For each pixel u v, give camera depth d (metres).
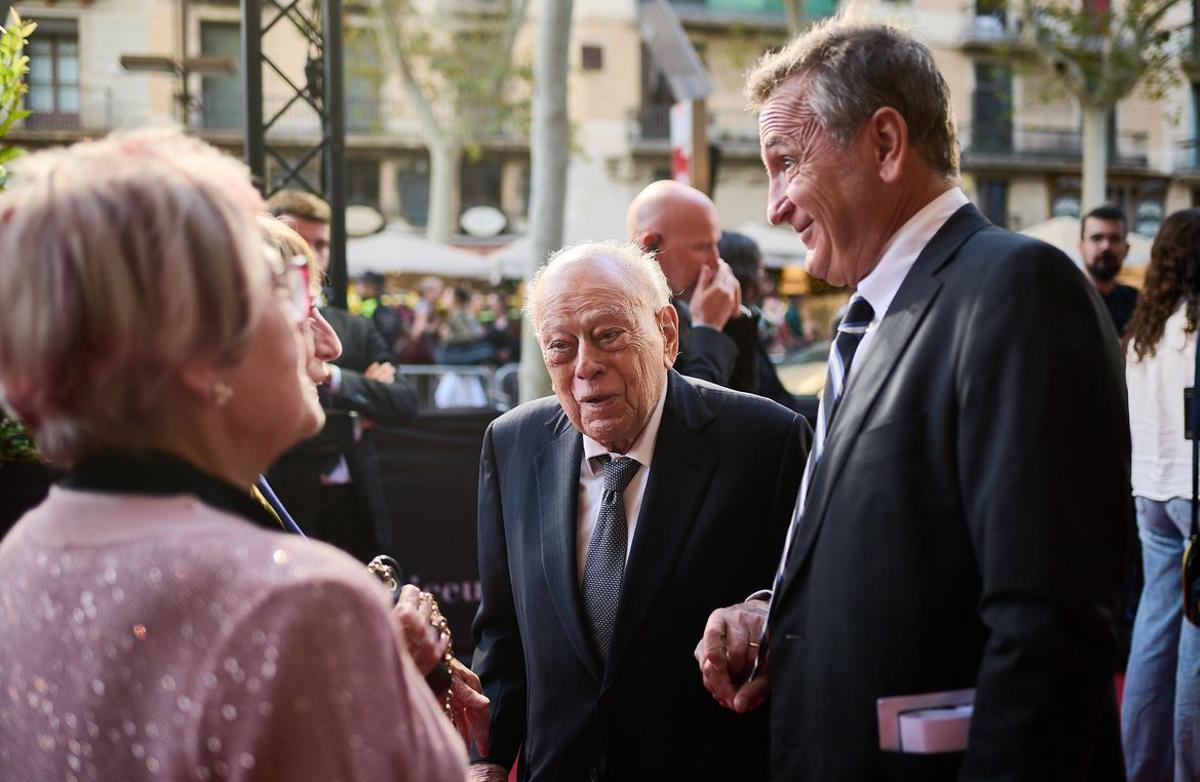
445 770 0.85
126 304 0.81
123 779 0.77
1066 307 1.18
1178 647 2.96
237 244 0.86
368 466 3.59
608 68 26.08
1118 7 18.61
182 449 0.87
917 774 1.19
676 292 2.79
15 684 0.82
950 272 1.27
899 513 1.23
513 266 17.58
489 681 1.90
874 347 1.31
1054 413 1.14
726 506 1.75
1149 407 3.02
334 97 4.29
